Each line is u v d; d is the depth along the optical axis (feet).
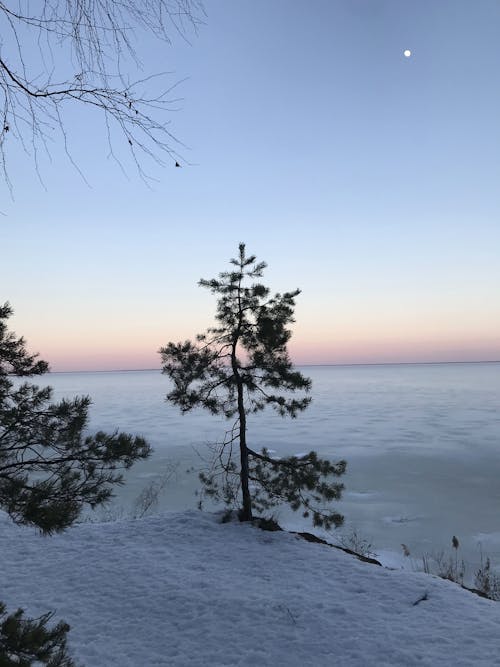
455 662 17.22
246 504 35.45
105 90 5.97
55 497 11.86
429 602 22.63
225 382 37.01
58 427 13.67
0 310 15.76
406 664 17.35
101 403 285.23
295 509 34.86
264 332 35.01
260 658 18.03
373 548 52.60
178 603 22.43
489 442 127.44
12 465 12.35
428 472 94.73
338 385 526.98
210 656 18.26
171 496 72.59
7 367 15.51
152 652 18.51
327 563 27.78
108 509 60.18
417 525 62.39
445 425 164.86
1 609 10.02
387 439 135.85
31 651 9.61
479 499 75.46
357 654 18.13
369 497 76.79
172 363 36.76
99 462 13.58
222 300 37.11
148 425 168.45
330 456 111.24
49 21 5.72
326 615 21.26
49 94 5.93
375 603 22.54
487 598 24.41
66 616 21.25
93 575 25.70
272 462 35.68
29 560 27.78
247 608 21.89
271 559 28.40
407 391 386.73
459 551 52.70
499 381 556.92
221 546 30.50
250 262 37.55
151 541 31.27
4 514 37.11
